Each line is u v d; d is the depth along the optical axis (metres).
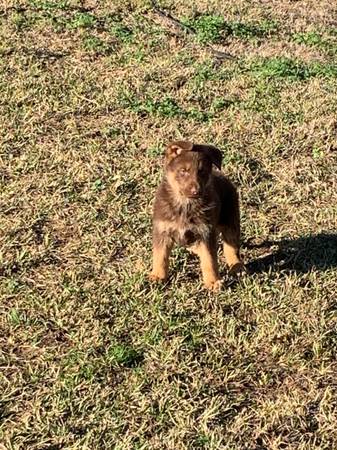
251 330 1.49
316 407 1.31
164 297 1.57
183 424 1.23
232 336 1.46
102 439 1.20
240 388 1.35
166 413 1.26
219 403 1.29
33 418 1.24
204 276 1.61
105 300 1.54
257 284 1.63
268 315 1.53
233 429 1.24
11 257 1.68
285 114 2.52
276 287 1.64
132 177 2.05
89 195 1.95
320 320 1.53
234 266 1.69
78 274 1.63
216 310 1.54
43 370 1.35
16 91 2.45
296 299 1.59
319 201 2.04
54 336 1.45
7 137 2.19
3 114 2.32
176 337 1.44
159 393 1.30
